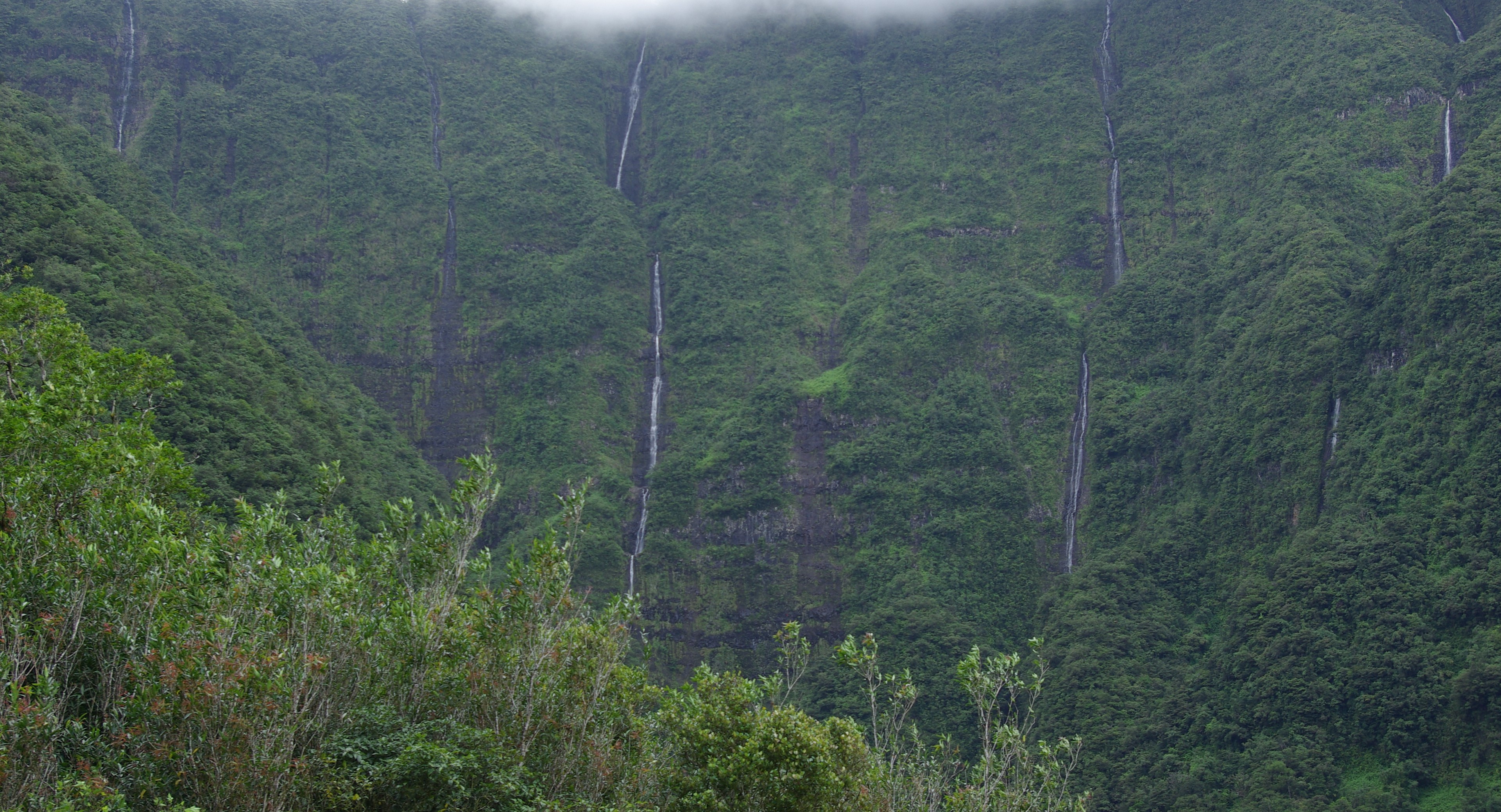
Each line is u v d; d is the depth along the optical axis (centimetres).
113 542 3119
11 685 2691
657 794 3584
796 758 3444
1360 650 8069
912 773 3809
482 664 3603
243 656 2927
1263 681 8262
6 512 3191
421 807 3192
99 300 7150
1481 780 7162
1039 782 4050
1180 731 8450
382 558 3816
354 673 3391
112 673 3030
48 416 3553
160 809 2684
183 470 4000
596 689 3566
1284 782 7588
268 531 3444
